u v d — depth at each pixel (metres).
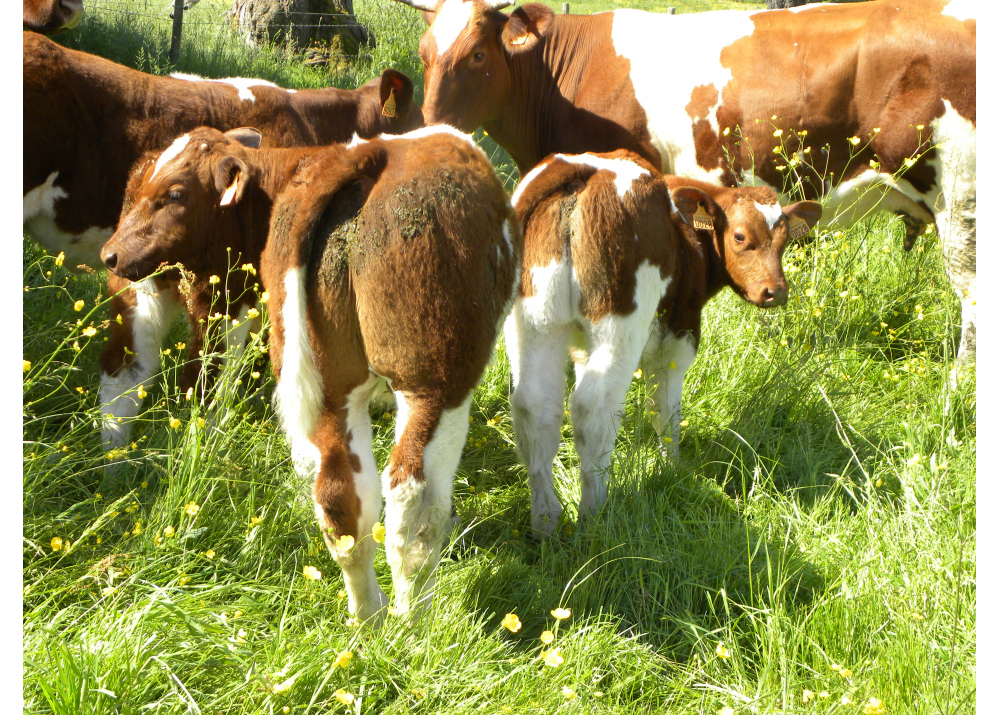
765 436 4.37
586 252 3.40
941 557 3.15
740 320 5.14
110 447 3.62
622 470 3.70
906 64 4.99
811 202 4.24
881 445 4.35
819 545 3.42
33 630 2.49
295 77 11.13
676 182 4.30
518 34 5.59
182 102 4.34
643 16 5.79
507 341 3.62
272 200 3.72
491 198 2.84
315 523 3.24
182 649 2.50
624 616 3.04
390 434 4.06
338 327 2.76
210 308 3.66
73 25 4.71
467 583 3.08
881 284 6.02
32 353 3.94
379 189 2.70
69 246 4.30
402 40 13.64
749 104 5.37
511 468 4.11
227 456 3.28
